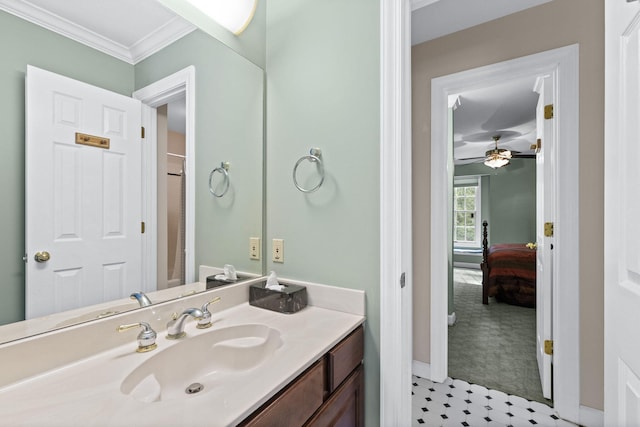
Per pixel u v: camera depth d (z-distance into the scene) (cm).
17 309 72
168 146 107
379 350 112
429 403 180
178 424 54
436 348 204
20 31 74
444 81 198
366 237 115
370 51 115
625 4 73
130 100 96
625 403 72
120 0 94
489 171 640
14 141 73
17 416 56
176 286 109
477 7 171
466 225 687
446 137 203
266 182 141
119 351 83
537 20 169
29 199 75
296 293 117
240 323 105
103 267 89
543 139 184
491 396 187
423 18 181
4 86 71
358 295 114
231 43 127
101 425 54
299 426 76
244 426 60
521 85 267
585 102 156
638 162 68
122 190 95
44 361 72
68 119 83
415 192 212
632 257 70
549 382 182
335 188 122
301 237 130
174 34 108
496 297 389
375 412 113
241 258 131
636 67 68
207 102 119
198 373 92
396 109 108
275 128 139
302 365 77
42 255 77
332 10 124
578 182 157
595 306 154
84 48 86
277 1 139
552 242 176
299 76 132
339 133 121
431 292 206
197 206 115
